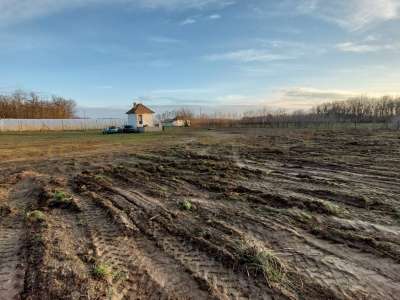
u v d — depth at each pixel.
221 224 4.52
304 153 13.08
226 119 68.88
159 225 4.55
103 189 6.89
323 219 4.71
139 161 11.70
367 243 3.81
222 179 7.79
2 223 4.80
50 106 70.50
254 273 3.12
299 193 6.31
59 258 3.50
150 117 46.28
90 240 4.04
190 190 6.71
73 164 11.23
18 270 3.26
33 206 5.66
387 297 2.69
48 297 2.74
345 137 21.30
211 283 2.95
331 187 6.82
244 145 17.81
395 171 8.59
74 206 5.50
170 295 2.76
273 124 51.12
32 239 4.09
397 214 4.86
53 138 27.89
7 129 44.31
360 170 8.90
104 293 2.79
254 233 4.20
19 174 8.94
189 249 3.73
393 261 3.36
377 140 17.92
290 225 4.48
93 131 46.94
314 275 3.07
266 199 5.88
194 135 30.91
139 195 6.34
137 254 3.62
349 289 2.82
